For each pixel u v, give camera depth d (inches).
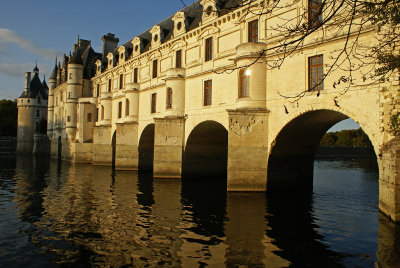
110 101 1898.4
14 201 817.5
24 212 695.1
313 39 756.0
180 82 1233.4
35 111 3454.7
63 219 636.1
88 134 2108.8
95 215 666.8
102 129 1886.1
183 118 1219.9
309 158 1025.5
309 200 823.7
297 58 796.6
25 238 518.9
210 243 489.7
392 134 574.2
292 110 800.9
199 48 1163.3
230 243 488.1
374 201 829.2
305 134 908.0
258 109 868.6
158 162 1240.8
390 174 537.0
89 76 2379.4
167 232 546.3
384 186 566.9
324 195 914.1
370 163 2512.3
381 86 601.0
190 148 1250.0
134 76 1651.1
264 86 880.9
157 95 1432.1
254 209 713.6
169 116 1238.3
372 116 627.5
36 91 3511.3
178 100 1232.2
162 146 1235.9
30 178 1307.8
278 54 842.2
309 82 768.9
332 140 4407.0
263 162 882.1
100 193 931.3
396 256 430.6
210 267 401.4
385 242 485.7
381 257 428.1
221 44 1062.4
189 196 874.8
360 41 660.1
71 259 430.9
